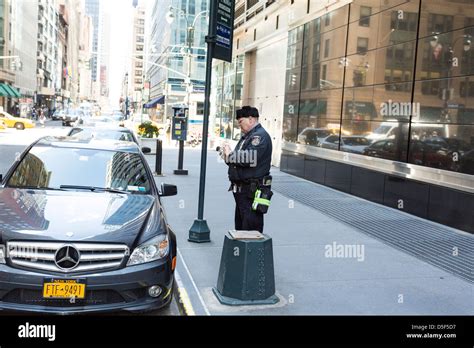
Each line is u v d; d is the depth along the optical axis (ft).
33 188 17.26
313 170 48.03
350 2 41.29
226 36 23.93
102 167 18.86
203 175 23.76
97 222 14.42
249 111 18.74
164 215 16.79
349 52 41.42
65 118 170.81
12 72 222.07
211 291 16.98
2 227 13.64
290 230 27.04
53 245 13.19
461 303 16.60
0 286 12.90
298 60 53.67
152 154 73.00
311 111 49.62
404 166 32.68
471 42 26.78
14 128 136.15
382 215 31.65
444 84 29.07
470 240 25.35
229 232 16.44
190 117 141.79
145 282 13.80
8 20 209.97
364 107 38.73
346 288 17.78
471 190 26.58
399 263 21.06
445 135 28.86
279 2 60.64
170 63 219.00
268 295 16.07
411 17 32.53
